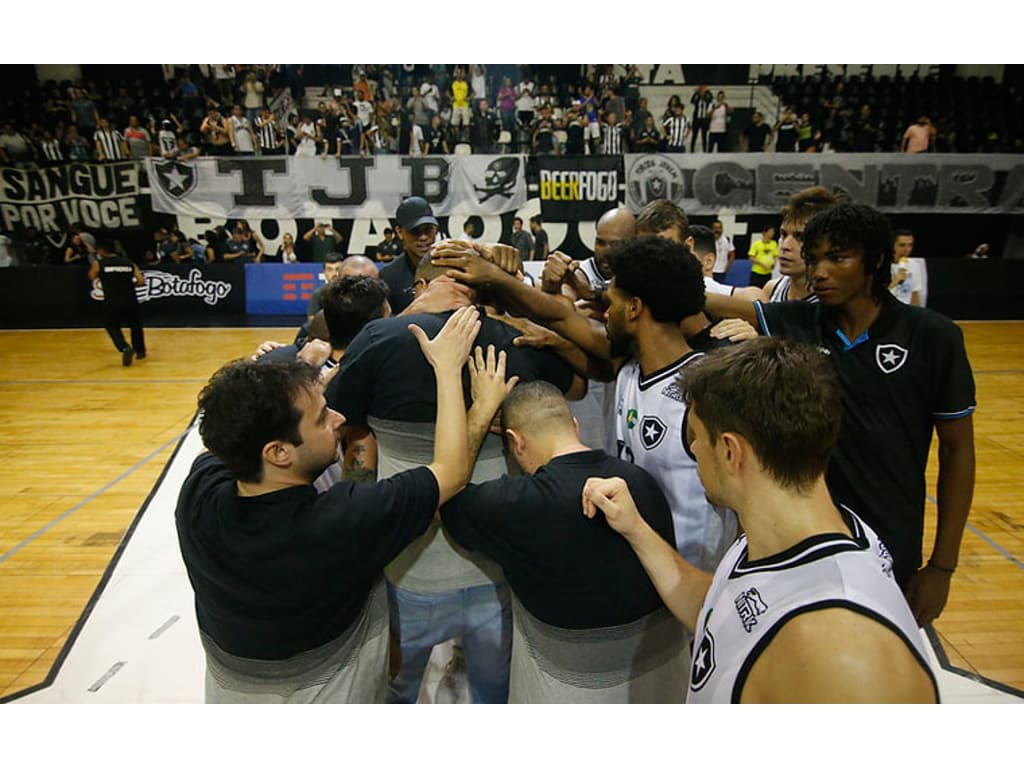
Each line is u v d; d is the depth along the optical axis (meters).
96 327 8.58
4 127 8.97
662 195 9.16
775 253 8.56
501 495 1.21
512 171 9.11
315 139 9.32
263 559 1.08
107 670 2.23
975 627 2.52
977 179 8.96
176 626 2.47
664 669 1.33
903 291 7.29
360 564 1.12
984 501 3.68
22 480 4.00
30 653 2.39
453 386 1.27
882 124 10.14
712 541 1.52
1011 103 10.05
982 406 5.36
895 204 9.08
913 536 1.51
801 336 1.58
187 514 1.17
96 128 9.18
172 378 6.29
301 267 9.20
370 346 1.37
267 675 1.19
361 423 1.47
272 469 1.09
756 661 0.76
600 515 1.21
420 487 1.15
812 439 0.79
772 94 10.45
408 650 1.51
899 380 1.44
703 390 0.87
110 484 3.95
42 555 3.11
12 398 5.66
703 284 1.46
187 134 9.74
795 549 0.80
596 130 9.55
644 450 1.53
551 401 1.33
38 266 9.03
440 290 1.48
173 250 9.28
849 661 0.68
